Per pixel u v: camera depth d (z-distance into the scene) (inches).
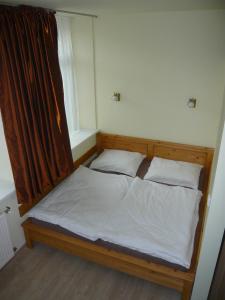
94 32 132.2
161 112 137.1
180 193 108.3
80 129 155.9
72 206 101.1
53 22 99.0
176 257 78.6
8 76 80.8
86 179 119.4
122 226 90.7
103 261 90.3
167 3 86.8
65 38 128.6
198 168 129.3
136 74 133.8
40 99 97.2
